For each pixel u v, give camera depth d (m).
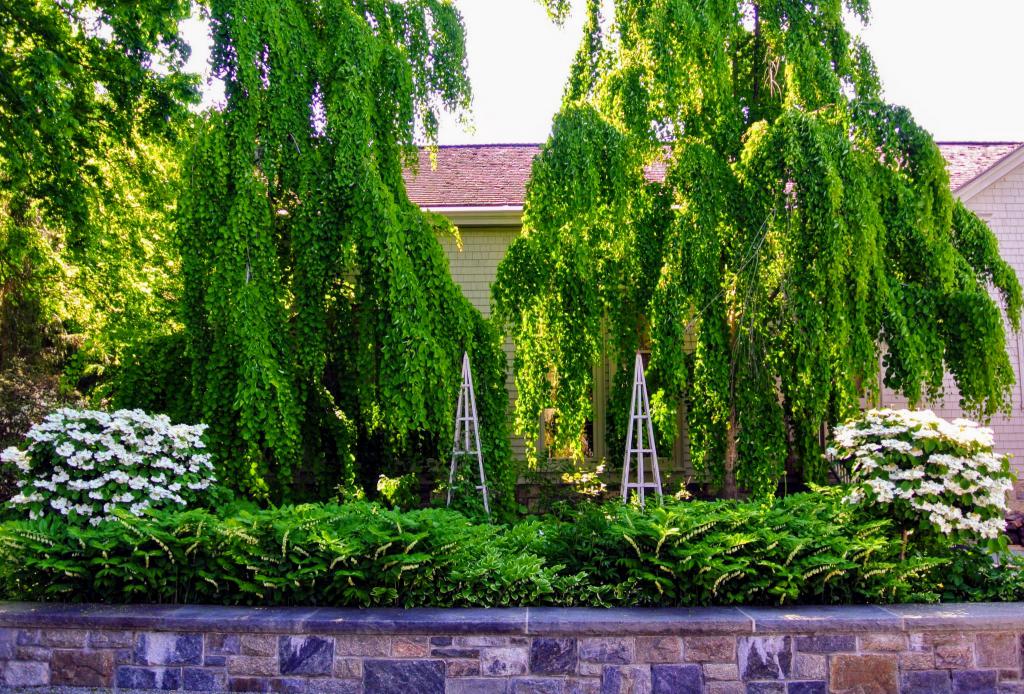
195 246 6.96
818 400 7.11
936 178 7.71
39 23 7.95
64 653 4.02
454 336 7.66
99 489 5.04
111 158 9.59
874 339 7.55
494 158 13.10
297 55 7.38
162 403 7.72
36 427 5.11
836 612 4.11
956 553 4.83
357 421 8.05
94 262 9.80
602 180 7.60
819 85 7.79
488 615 4.05
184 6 8.10
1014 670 3.98
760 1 8.43
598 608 4.25
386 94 7.80
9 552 4.41
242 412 6.60
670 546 4.39
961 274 7.73
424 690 3.91
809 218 7.15
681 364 7.38
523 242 7.80
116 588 4.38
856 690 3.92
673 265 7.50
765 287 7.50
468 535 4.49
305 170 7.20
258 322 6.75
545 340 7.77
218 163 6.92
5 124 7.81
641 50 8.07
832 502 5.34
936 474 4.89
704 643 3.93
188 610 4.15
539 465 9.19
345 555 4.21
